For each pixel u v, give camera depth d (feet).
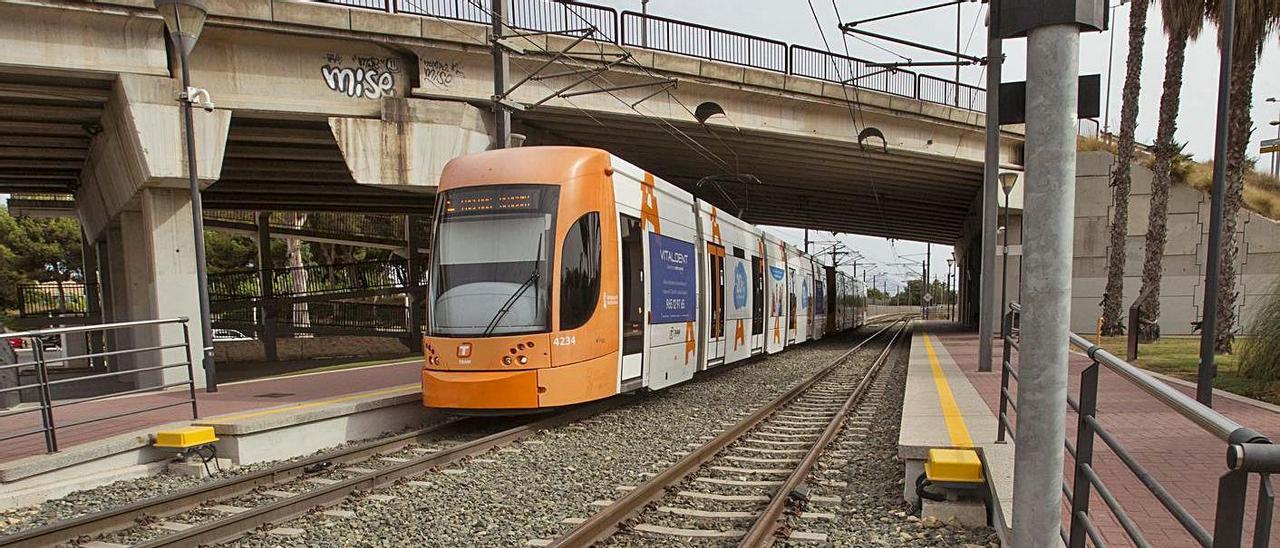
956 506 18.19
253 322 79.71
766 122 71.72
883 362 66.69
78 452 23.47
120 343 76.69
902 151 80.43
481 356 30.45
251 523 18.61
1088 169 88.74
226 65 48.11
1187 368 42.04
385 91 54.08
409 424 34.83
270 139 55.47
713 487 22.18
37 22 41.78
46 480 22.52
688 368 43.06
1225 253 51.29
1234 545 6.37
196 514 20.35
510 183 32.48
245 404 33.22
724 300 49.96
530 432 30.86
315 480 23.89
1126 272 87.66
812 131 74.38
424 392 31.71
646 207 38.01
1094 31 8.48
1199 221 84.84
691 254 44.09
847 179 95.81
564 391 30.68
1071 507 12.16
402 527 18.79
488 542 17.62
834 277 118.42
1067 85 8.30
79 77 44.68
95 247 89.76
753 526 16.92
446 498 21.31
